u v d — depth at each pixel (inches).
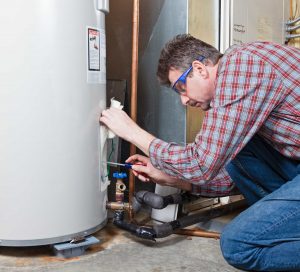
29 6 46.9
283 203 41.8
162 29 69.9
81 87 51.1
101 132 55.0
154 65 71.7
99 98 54.4
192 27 67.2
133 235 60.2
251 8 78.8
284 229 41.5
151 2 71.3
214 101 42.1
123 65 76.7
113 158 67.9
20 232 49.8
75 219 52.2
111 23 77.0
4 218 49.7
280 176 52.6
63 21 48.6
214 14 71.4
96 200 55.4
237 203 70.1
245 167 53.4
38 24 47.3
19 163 48.7
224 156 41.9
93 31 52.3
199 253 54.2
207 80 44.9
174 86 47.6
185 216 63.7
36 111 48.2
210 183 57.2
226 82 40.8
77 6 49.8
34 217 49.8
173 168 44.6
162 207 60.1
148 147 47.1
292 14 95.0
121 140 70.1
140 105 74.9
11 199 49.2
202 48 45.1
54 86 48.7
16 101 47.9
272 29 87.3
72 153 51.1
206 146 41.9
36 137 48.6
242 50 41.9
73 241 52.1
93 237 55.1
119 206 59.1
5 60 47.5
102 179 56.9
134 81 64.7
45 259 51.2
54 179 49.9
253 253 42.8
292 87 41.1
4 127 48.3
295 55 42.4
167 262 50.9
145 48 73.0
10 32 47.1
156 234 55.6
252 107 40.3
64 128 49.9
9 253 53.1
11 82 47.6
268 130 44.8
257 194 55.1
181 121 68.0
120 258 51.9
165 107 70.4
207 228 65.4
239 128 40.8
